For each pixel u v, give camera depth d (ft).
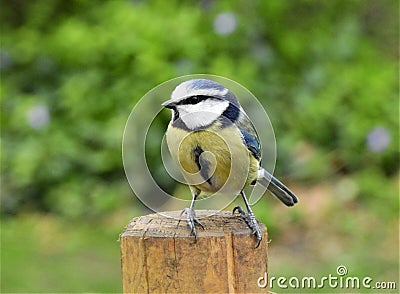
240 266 14.84
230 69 38.34
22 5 46.80
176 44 39.65
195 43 39.65
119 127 37.78
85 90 39.81
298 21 45.09
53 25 45.14
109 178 38.86
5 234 36.42
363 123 40.04
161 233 14.90
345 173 39.63
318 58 42.91
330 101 40.50
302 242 34.45
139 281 14.74
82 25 42.52
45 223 37.58
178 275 14.61
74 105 39.78
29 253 34.09
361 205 37.17
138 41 39.96
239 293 14.84
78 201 38.06
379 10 46.98
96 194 37.93
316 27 44.83
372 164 39.68
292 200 20.25
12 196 39.22
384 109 40.68
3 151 39.42
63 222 37.68
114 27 41.24
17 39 44.16
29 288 30.09
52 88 42.16
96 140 39.27
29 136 40.06
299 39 43.16
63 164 39.04
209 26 41.81
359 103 40.78
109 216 37.32
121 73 40.24
